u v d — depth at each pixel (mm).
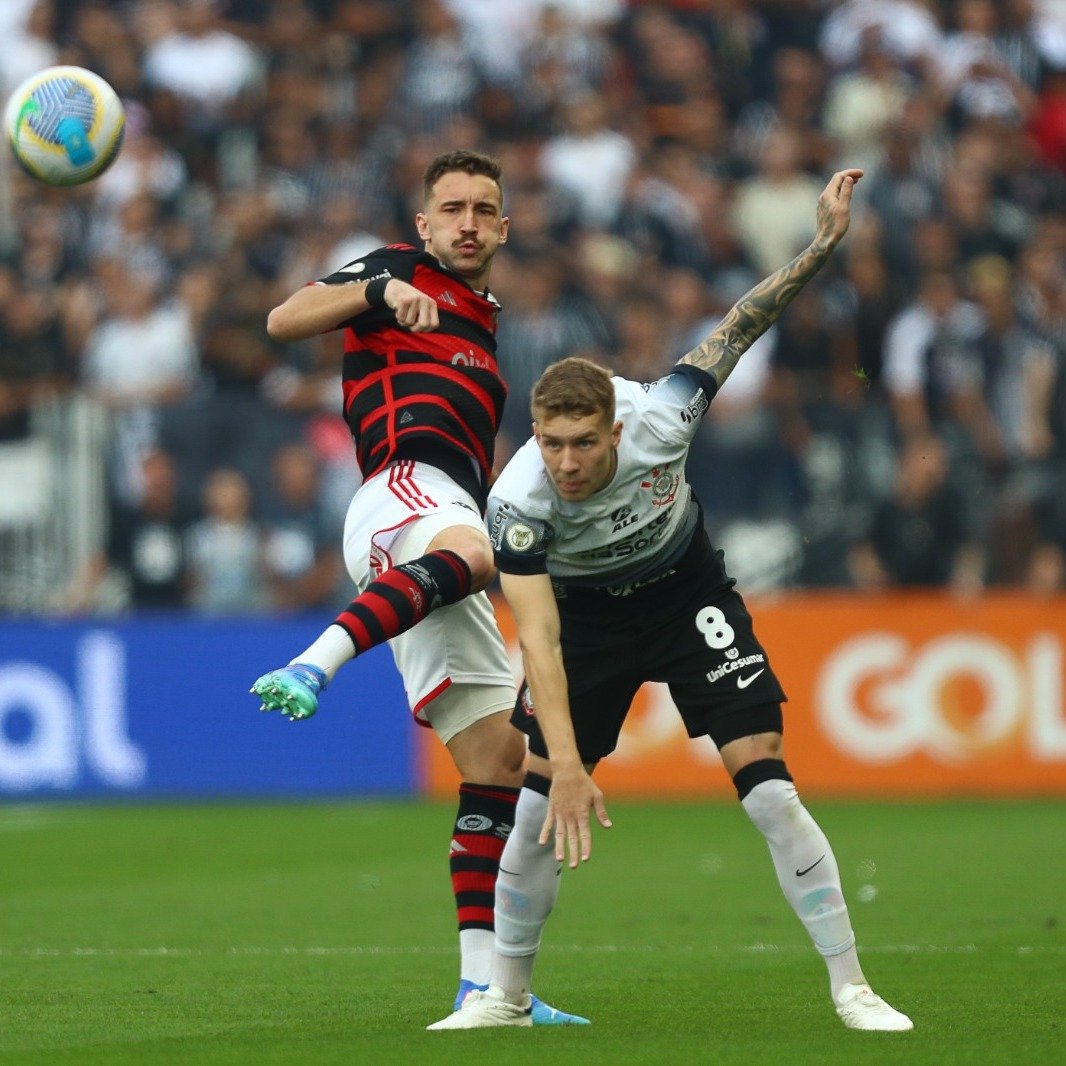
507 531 15781
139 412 44469
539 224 51250
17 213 53344
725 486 44719
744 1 58312
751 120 57406
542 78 56531
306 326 18094
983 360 48219
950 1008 17422
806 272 17000
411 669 18234
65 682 44406
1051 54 59000
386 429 18469
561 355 48031
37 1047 15523
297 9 57438
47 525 44312
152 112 55688
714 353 16609
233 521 44625
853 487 44719
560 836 15234
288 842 36094
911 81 56688
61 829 38812
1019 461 45250
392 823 39219
